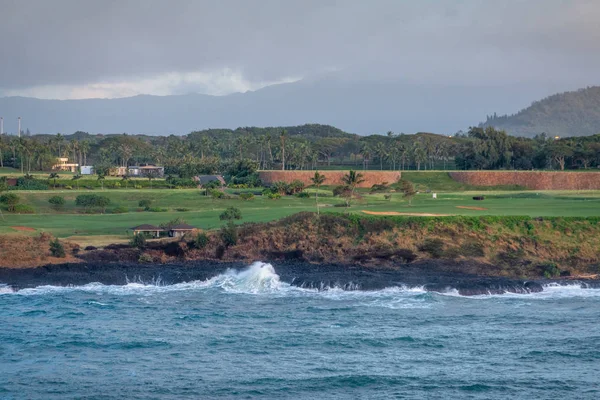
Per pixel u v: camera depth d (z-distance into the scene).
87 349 70.88
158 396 58.22
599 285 101.94
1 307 88.69
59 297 94.44
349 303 91.25
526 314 85.12
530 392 58.66
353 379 61.66
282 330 77.81
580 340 73.31
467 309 88.00
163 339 74.31
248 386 60.28
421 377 62.16
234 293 97.88
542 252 115.69
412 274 106.19
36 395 58.56
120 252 116.44
